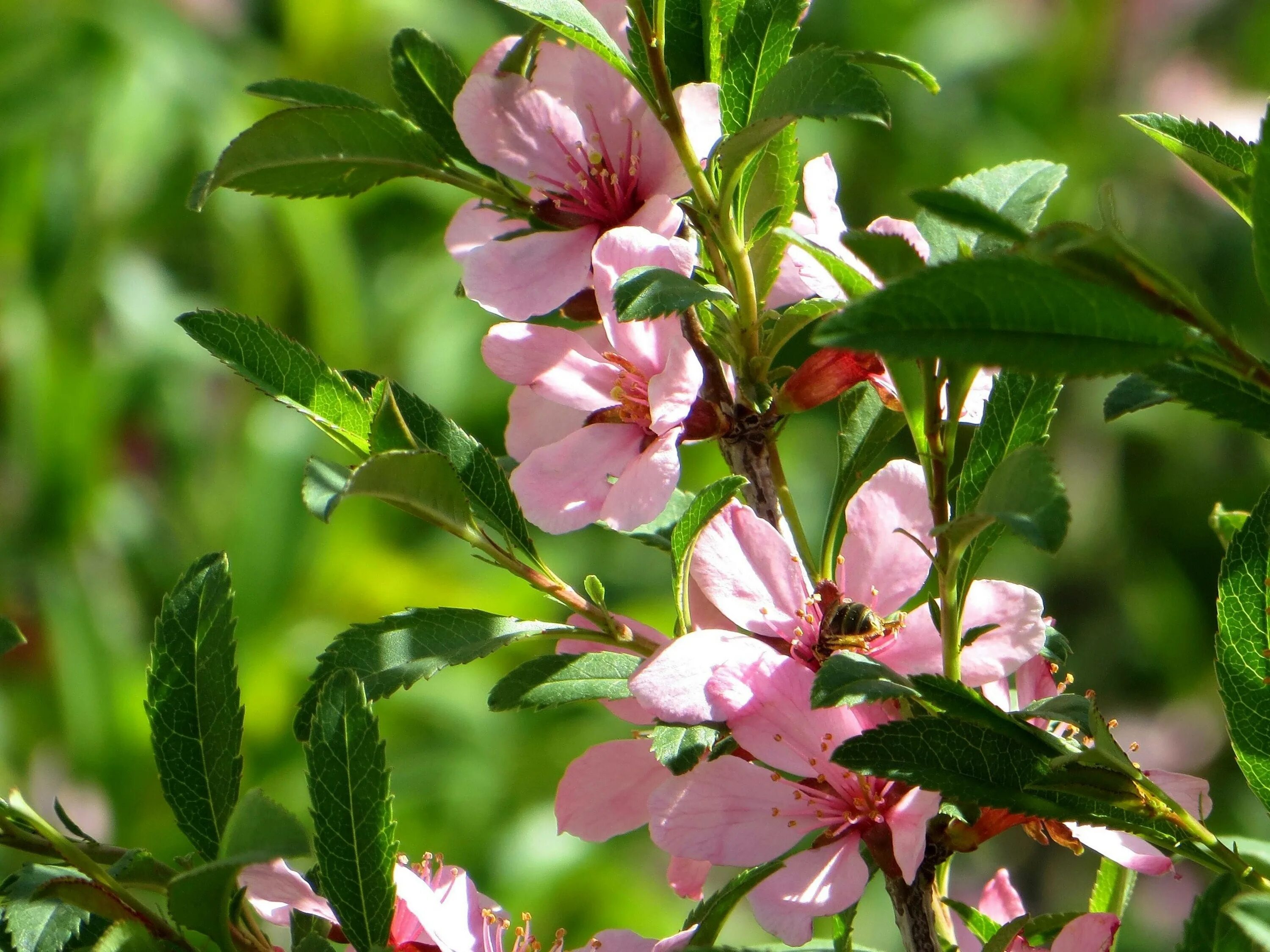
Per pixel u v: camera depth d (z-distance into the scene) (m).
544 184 0.52
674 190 0.52
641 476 0.51
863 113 0.50
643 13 0.51
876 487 0.51
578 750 0.88
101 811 0.83
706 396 0.52
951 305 0.47
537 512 0.51
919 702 0.50
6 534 0.88
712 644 0.50
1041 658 0.51
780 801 0.50
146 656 0.89
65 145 0.92
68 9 0.93
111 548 0.92
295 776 0.82
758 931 0.86
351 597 0.88
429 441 0.52
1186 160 0.51
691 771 0.50
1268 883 0.50
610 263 0.51
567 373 0.52
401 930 0.51
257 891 0.50
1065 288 0.47
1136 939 0.92
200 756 0.51
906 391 0.50
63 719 0.86
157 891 0.50
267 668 0.83
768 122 0.50
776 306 0.52
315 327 0.93
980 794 0.49
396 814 0.83
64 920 0.50
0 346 0.90
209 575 0.51
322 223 0.92
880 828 0.50
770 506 0.52
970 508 0.50
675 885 0.52
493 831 0.85
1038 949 0.51
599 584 0.52
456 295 0.53
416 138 0.52
